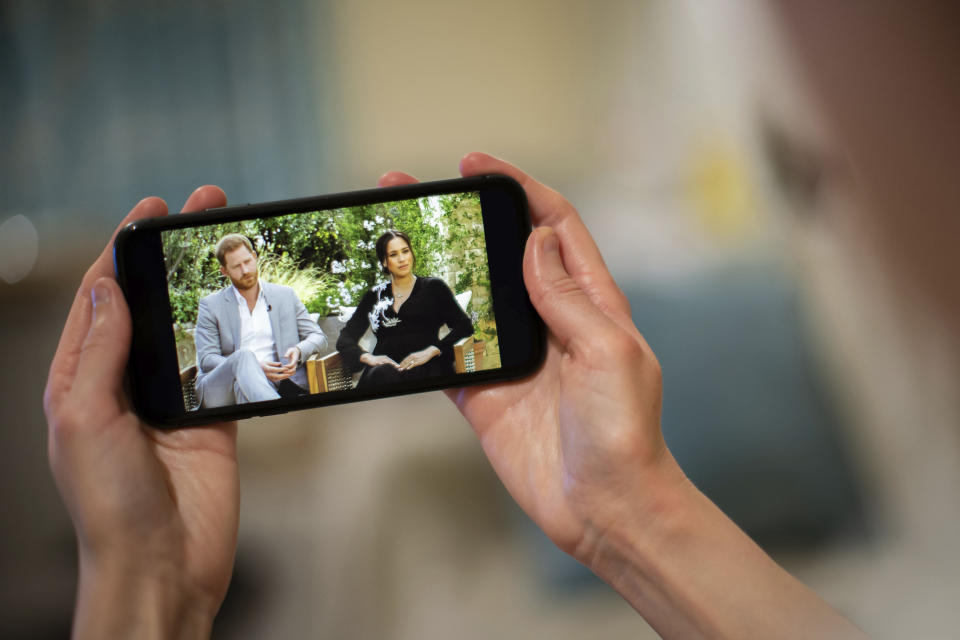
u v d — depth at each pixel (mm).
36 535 1094
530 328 619
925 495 1039
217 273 607
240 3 1895
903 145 1280
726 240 1398
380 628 1023
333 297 619
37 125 1831
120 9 1862
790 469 1045
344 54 1946
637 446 517
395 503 1151
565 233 658
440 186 620
